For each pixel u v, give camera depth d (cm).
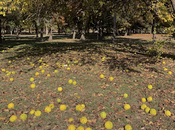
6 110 410
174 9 679
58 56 1230
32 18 789
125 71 775
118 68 834
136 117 378
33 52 1469
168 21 714
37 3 748
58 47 1902
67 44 2338
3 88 562
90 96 494
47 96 496
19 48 1808
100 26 3556
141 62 977
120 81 631
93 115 387
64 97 489
